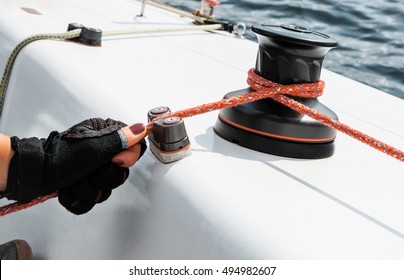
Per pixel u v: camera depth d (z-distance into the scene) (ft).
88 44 5.47
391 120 4.79
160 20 7.55
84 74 4.49
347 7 15.75
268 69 3.62
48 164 2.94
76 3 7.51
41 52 4.91
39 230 4.01
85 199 3.07
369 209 3.11
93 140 3.00
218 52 6.21
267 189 3.14
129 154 3.11
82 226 3.68
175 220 3.09
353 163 3.73
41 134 4.42
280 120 3.54
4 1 6.59
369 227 2.92
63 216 3.86
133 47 5.79
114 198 3.54
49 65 4.70
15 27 5.58
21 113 4.76
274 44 3.50
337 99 5.21
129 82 4.59
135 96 4.29
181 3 14.35
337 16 15.03
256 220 2.81
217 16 14.58
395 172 3.68
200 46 6.37
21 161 2.87
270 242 2.68
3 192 2.93
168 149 3.26
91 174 3.07
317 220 2.90
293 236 2.73
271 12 15.23
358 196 3.25
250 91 3.71
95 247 3.53
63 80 4.46
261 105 3.60
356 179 3.48
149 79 4.78
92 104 4.09
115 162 3.07
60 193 3.09
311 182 3.33
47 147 3.00
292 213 2.93
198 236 2.93
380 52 12.67
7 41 5.45
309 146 3.60
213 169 3.25
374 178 3.54
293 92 3.56
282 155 3.60
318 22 14.65
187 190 3.10
